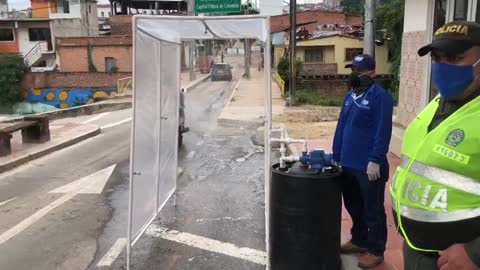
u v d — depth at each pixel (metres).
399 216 2.10
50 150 10.52
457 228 1.82
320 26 49.38
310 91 31.70
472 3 5.76
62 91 39.16
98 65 41.72
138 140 4.50
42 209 6.51
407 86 8.23
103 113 18.95
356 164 3.94
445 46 1.87
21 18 47.44
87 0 49.94
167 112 5.73
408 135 2.16
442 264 1.81
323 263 3.88
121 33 53.75
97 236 5.46
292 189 3.80
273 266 4.09
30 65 44.16
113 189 7.49
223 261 4.69
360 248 4.35
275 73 39.94
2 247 5.18
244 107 19.50
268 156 4.20
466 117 1.83
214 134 12.90
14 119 14.38
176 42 5.55
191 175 8.20
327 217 3.84
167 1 64.06
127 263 4.38
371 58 3.87
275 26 53.59
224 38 4.84
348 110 4.02
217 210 6.25
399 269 4.02
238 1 15.96
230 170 8.59
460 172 1.80
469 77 1.86
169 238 5.28
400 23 31.86
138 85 4.34
